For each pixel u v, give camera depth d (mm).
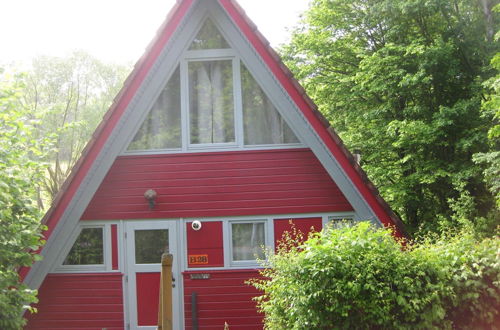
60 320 10633
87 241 10711
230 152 10641
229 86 10773
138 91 10273
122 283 10625
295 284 7109
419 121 19859
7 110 8484
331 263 6984
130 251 10648
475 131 19938
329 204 10461
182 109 10703
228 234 10602
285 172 10562
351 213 10414
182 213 10625
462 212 16859
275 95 10234
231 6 10195
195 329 10430
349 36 24422
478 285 7035
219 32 10633
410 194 21797
